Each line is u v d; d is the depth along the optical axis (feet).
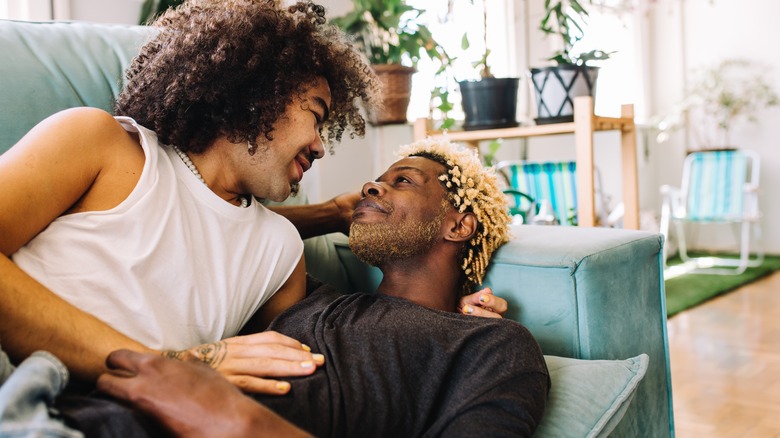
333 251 5.25
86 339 2.72
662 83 18.24
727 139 17.43
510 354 3.09
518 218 8.71
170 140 3.40
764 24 16.78
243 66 3.32
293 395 2.86
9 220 2.74
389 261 4.00
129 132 3.42
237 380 2.85
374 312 3.52
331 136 4.26
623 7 16.28
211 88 3.27
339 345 3.22
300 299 4.04
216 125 3.37
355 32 8.06
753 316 10.82
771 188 17.04
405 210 3.92
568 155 15.39
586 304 4.08
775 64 16.72
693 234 18.40
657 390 4.68
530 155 15.56
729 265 15.72
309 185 8.15
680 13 17.80
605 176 15.44
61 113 3.11
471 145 8.49
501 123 8.05
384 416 3.01
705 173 15.74
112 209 3.02
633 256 4.46
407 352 3.19
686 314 11.10
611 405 3.47
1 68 3.84
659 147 18.20
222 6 3.50
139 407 2.35
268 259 3.77
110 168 3.10
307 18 3.66
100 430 2.21
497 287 4.39
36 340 2.63
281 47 3.46
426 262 4.02
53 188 2.88
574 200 10.28
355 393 3.00
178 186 3.36
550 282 4.16
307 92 3.56
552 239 4.51
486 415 2.82
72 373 2.70
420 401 3.11
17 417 2.02
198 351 3.01
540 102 7.81
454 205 4.07
